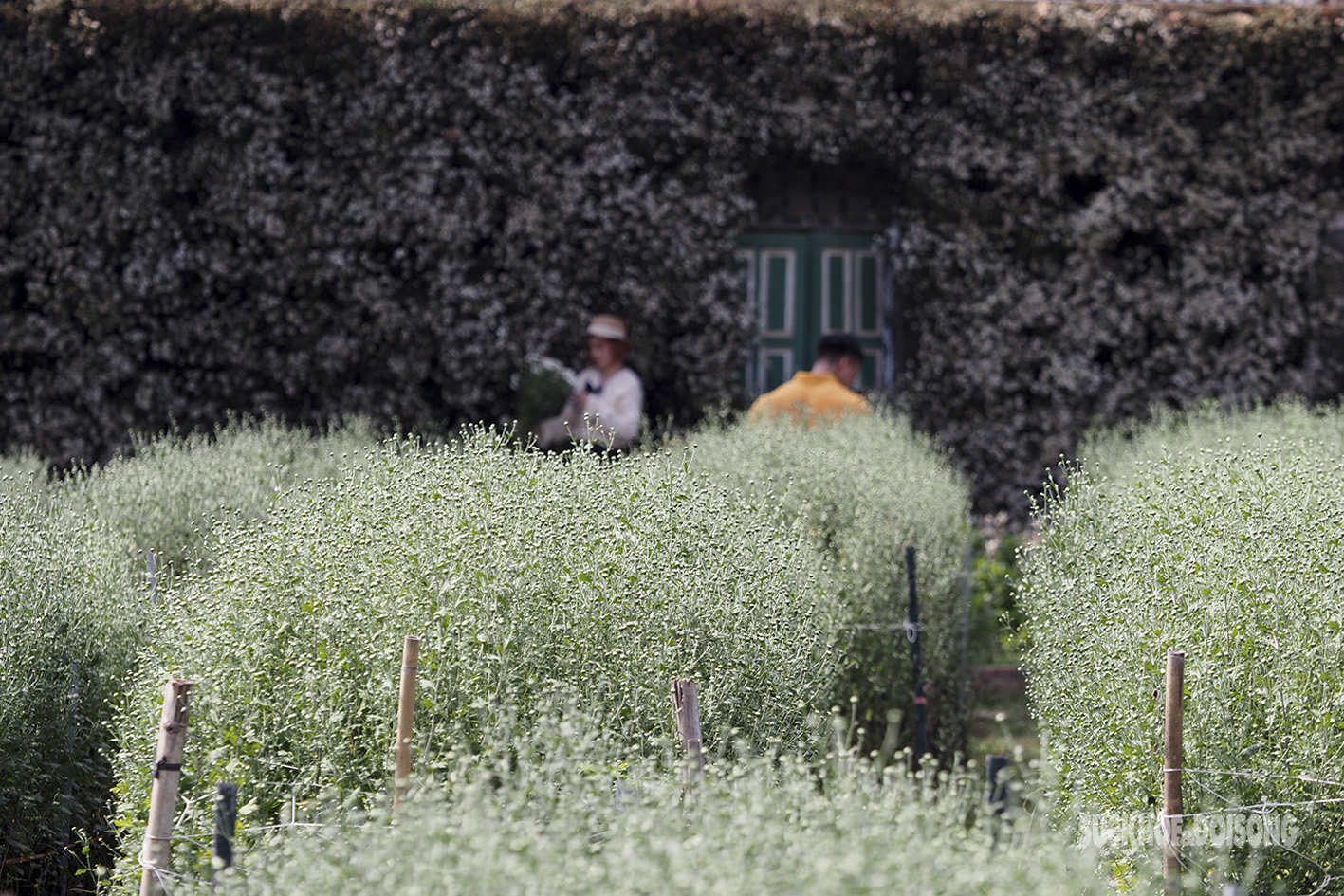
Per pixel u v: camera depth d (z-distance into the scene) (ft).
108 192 79.46
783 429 56.75
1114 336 86.38
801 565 34.30
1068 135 85.20
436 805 21.63
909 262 85.81
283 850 22.45
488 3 82.02
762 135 83.87
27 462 65.82
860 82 84.33
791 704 28.76
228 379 81.10
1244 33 85.40
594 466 33.91
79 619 33.58
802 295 88.84
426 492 31.01
